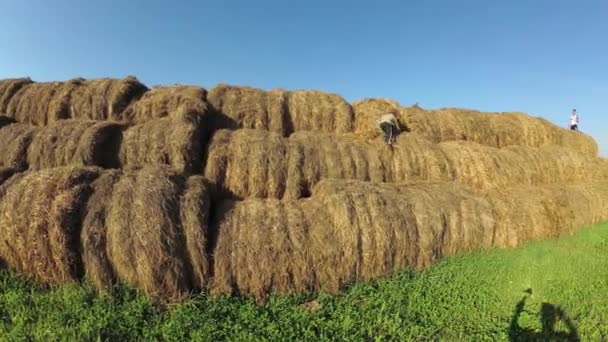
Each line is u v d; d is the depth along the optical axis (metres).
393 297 9.08
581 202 14.59
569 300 9.81
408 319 8.54
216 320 7.99
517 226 12.12
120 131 12.08
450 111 17.30
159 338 7.48
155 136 11.68
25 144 11.77
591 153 20.33
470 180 14.09
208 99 14.02
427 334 8.17
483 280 10.18
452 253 11.05
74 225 8.48
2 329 7.14
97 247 8.37
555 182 16.81
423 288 9.56
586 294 10.12
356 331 8.03
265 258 8.80
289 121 14.63
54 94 14.01
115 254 8.37
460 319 8.80
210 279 8.65
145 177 9.29
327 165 12.55
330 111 14.88
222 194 11.61
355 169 12.83
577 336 8.65
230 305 8.40
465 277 10.20
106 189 8.98
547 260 11.43
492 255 11.29
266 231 9.10
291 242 9.12
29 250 8.40
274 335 7.66
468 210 11.56
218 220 9.30
